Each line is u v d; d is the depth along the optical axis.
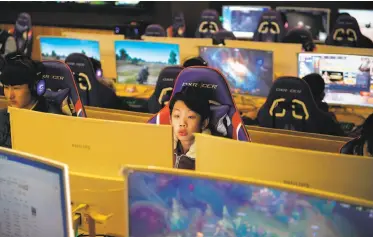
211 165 1.62
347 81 4.46
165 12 9.34
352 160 1.43
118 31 8.98
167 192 1.42
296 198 1.29
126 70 5.25
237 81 4.77
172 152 1.66
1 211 1.62
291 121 3.18
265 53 4.57
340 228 1.25
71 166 1.78
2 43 6.34
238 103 4.77
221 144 1.59
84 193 1.75
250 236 1.36
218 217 1.38
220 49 4.77
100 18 9.74
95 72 4.16
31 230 1.58
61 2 9.88
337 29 6.57
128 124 1.67
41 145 1.82
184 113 2.08
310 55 4.55
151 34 6.86
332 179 1.46
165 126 1.64
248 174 1.55
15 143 1.89
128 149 1.69
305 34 5.75
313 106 3.12
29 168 1.52
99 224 1.80
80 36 5.60
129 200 1.46
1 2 10.30
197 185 1.38
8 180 1.57
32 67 2.36
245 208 1.35
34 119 1.81
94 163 1.75
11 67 2.31
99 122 1.70
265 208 1.32
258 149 1.52
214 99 2.16
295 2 9.23
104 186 1.72
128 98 5.01
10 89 2.34
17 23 7.26
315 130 3.15
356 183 1.44
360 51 4.82
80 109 2.54
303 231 1.29
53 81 2.59
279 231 1.32
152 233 1.46
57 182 1.47
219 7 9.55
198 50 4.87
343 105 4.53
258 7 8.71
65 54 5.41
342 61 4.44
